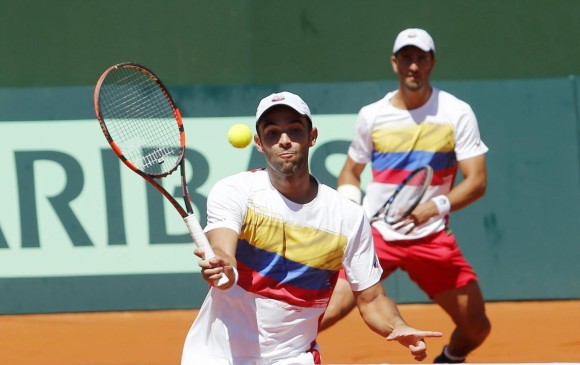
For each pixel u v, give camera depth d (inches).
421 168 818.8
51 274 1142.3
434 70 1234.0
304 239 515.2
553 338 1018.1
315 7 1232.8
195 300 1150.3
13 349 999.6
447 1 1232.8
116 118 898.1
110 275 1145.4
